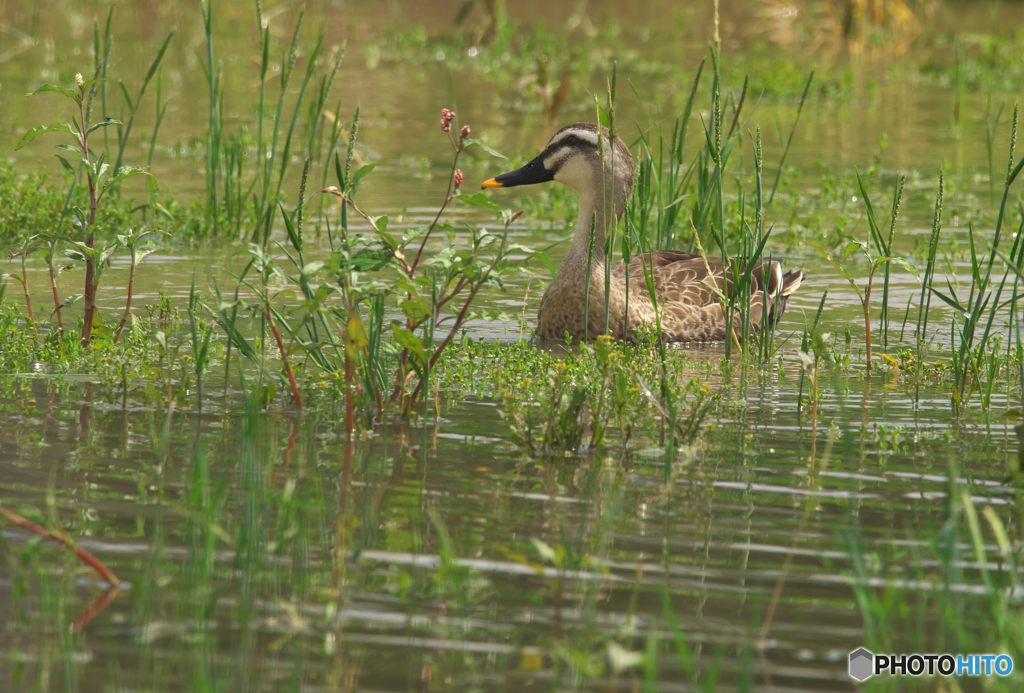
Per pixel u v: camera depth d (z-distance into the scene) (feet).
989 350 43.88
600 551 25.44
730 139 51.65
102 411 34.37
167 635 21.57
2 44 127.44
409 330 34.83
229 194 62.54
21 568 23.95
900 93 117.29
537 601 23.16
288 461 30.63
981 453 32.32
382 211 66.03
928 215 67.21
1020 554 25.54
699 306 47.91
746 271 43.32
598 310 46.52
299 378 38.58
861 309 50.90
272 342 42.60
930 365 41.93
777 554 25.38
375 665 20.77
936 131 96.07
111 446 31.27
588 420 34.83
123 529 25.86
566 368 39.52
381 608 22.76
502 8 152.05
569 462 31.27
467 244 59.00
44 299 47.52
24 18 148.66
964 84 119.44
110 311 45.91
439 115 100.17
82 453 30.66
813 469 30.83
